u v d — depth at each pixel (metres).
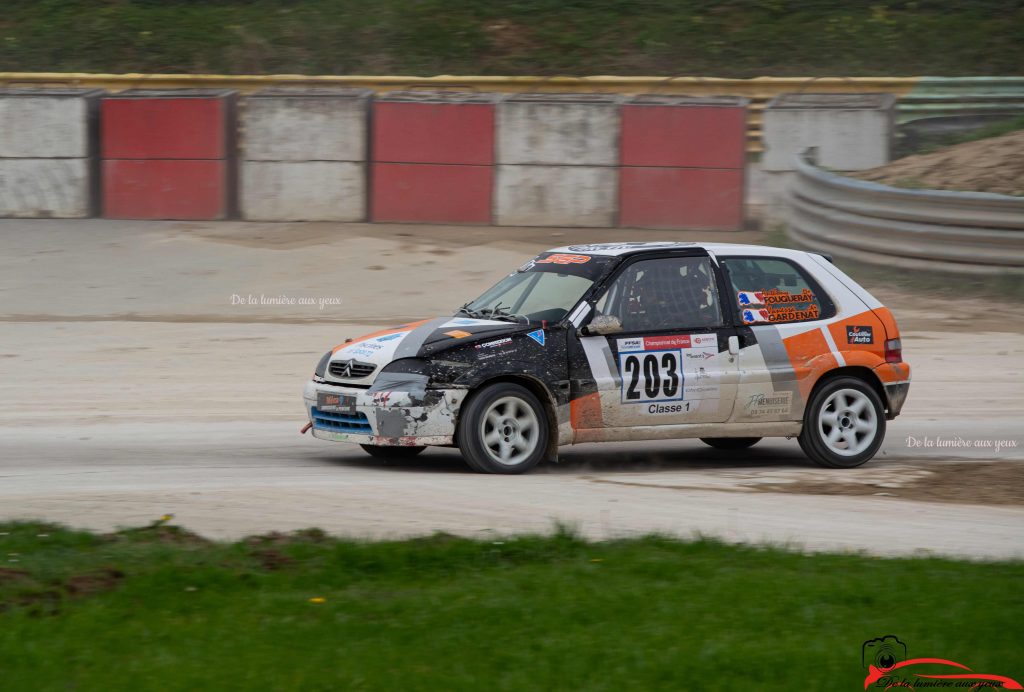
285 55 93.62
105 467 29.91
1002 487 28.84
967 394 42.38
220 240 71.38
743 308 31.44
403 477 28.77
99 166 78.12
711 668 14.73
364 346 30.52
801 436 31.77
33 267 65.12
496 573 19.33
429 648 15.47
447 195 76.50
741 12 96.62
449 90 86.62
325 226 75.50
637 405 30.09
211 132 76.50
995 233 58.31
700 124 74.81
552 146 75.88
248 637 15.83
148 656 15.13
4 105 76.44
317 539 21.39
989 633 16.16
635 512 25.00
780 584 18.36
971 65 91.12
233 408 38.53
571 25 95.19
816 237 66.31
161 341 49.59
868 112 76.31
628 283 30.72
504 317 30.73
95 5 99.12
